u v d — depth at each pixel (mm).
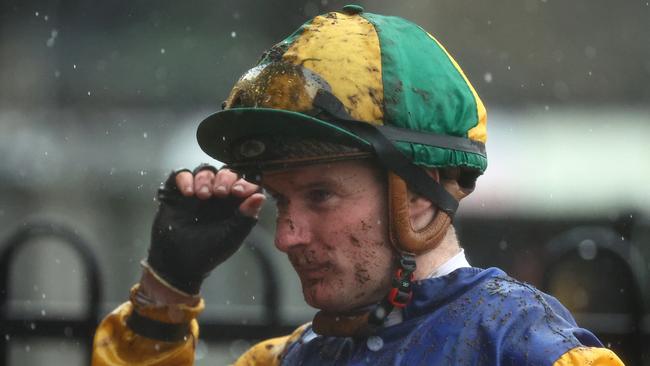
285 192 4188
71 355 17016
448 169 4215
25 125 31969
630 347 9094
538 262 21562
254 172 4258
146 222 27562
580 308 15078
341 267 4137
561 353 3803
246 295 21922
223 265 22000
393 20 4305
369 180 4121
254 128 4109
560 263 9680
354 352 4207
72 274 22844
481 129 4344
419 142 4086
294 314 9141
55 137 30750
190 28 39750
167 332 5254
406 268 4102
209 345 9109
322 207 4133
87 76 38062
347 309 4176
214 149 4430
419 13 37188
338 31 4176
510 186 22844
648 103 36375
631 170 24516
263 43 40281
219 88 39250
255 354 5141
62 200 28062
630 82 38094
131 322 5293
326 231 4129
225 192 5113
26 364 16844
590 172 24516
